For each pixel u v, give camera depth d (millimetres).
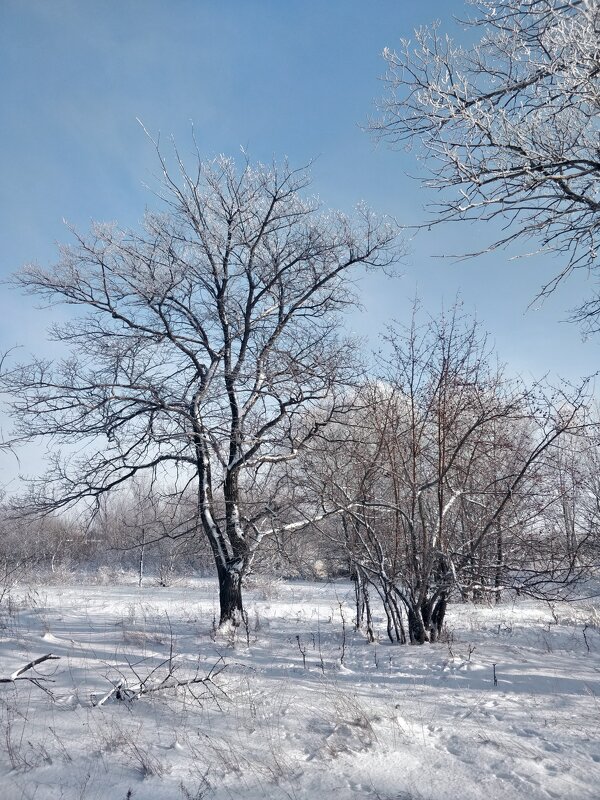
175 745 5133
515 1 7160
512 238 7832
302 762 4883
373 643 10203
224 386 11984
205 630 11117
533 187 7312
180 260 12445
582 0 6773
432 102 7230
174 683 6547
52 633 10023
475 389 10359
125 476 12062
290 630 11758
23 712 5922
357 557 10508
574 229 7730
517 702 6559
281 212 12938
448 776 4617
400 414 10867
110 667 7652
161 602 15375
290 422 12125
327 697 6531
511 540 10508
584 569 10391
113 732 5398
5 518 12117
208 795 4344
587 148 7375
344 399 12078
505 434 10711
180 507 13000
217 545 11812
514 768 4734
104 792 4395
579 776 4617
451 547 10750
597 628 11812
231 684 7031
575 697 6785
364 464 10844
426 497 11102
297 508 11406
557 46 6941
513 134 7434
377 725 5637
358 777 4602
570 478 10602
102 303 12359
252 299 12680
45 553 15836
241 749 5109
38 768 4762
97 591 18062
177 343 12188
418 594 10391
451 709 6297
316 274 12906
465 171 7219
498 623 12570
